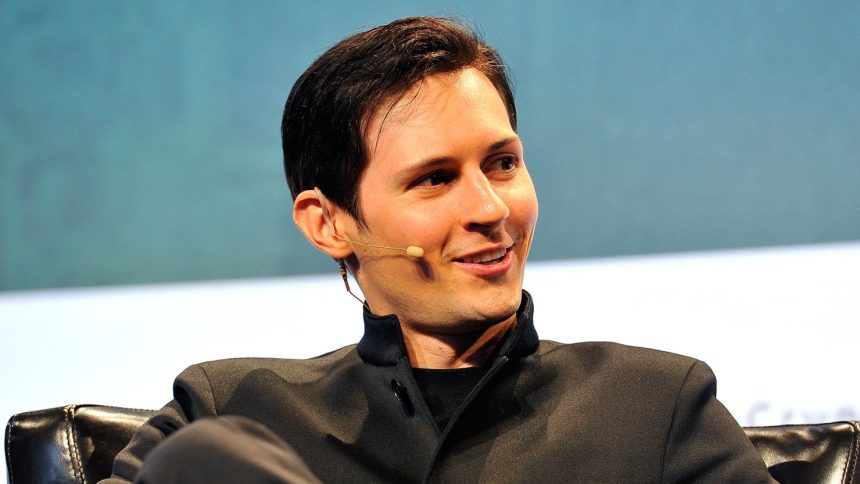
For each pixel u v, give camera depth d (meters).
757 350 10.59
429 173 4.10
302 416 4.47
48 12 18.30
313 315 13.48
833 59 17.28
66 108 18.47
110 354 12.24
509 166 4.21
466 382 4.33
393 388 4.33
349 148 4.25
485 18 17.80
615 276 15.41
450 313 4.14
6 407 10.38
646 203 18.05
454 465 4.13
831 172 17.44
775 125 17.56
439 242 4.09
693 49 17.70
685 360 4.41
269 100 18.33
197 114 18.39
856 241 17.44
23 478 4.70
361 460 4.28
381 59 4.21
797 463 4.41
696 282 14.27
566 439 4.16
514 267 4.16
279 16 18.14
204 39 18.28
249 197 18.47
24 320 15.02
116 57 18.34
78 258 18.61
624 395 4.27
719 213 17.84
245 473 2.57
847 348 10.45
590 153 18.06
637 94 17.91
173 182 18.48
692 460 4.10
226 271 18.55
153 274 18.61
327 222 4.49
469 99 4.11
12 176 18.55
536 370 4.44
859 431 4.44
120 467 4.20
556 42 17.92
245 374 4.73
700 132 17.81
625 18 17.80
